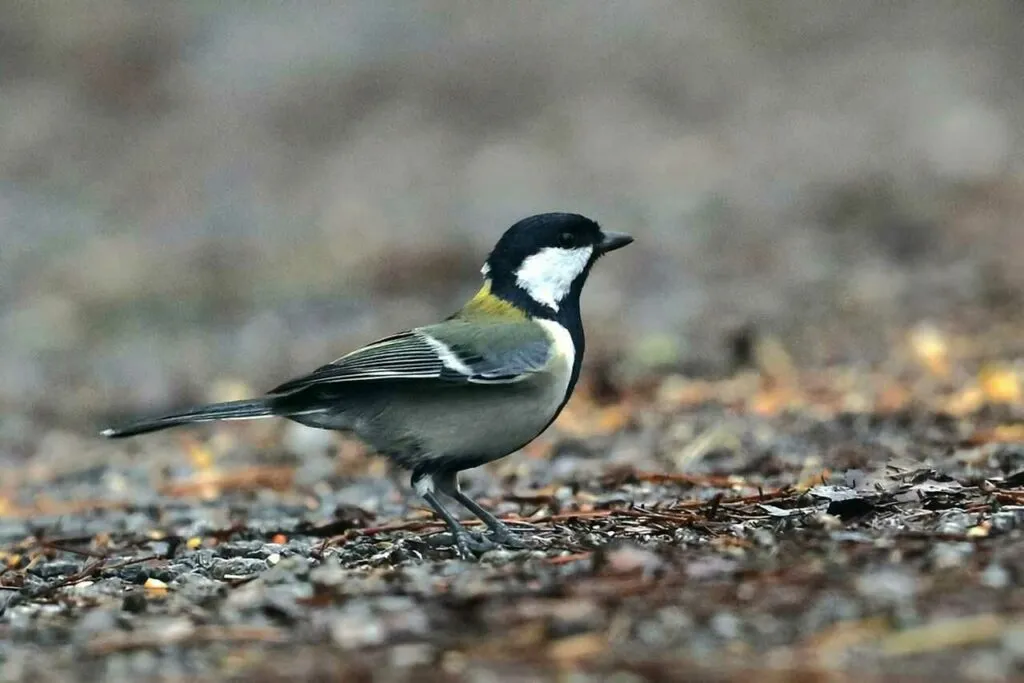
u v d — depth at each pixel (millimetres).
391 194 26547
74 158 30250
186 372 17375
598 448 11469
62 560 8703
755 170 25516
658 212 23500
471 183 26688
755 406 12484
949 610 5305
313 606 6094
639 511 8336
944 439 10070
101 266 23234
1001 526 6812
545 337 8383
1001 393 11602
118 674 5391
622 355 15328
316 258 22500
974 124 26438
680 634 5324
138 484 11961
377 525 8875
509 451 8406
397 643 5461
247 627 5863
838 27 33125
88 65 34188
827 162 25406
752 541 6777
